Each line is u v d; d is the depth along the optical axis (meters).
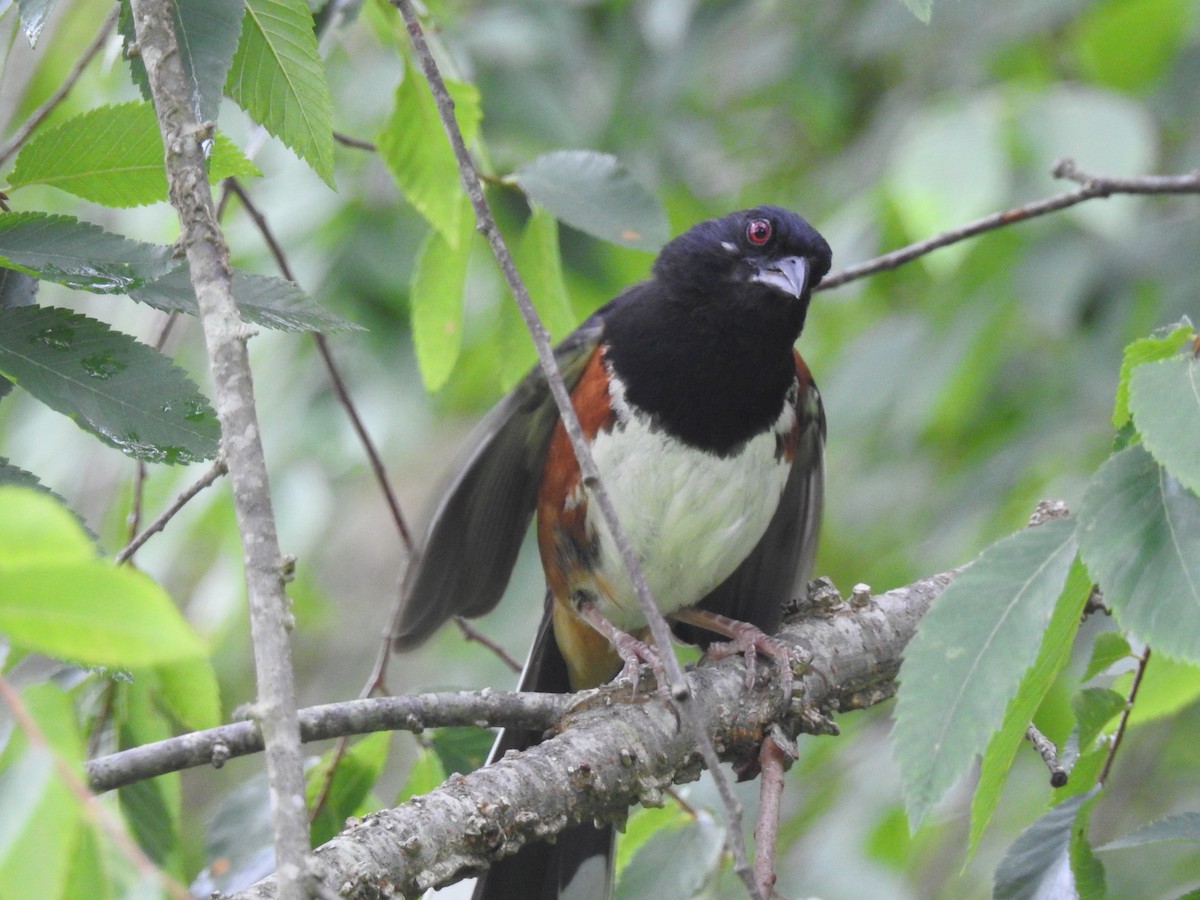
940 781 3.93
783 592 8.03
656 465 7.22
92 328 4.18
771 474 7.41
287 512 10.00
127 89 8.38
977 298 10.02
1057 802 5.11
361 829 4.69
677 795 5.91
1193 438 3.88
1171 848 9.98
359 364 10.33
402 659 13.94
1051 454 10.15
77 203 9.06
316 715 4.90
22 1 4.55
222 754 4.41
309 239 10.20
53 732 2.64
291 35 4.66
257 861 6.00
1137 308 10.11
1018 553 4.20
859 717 10.95
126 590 2.43
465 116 6.56
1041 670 4.27
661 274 7.50
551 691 8.01
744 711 6.07
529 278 6.93
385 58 9.55
